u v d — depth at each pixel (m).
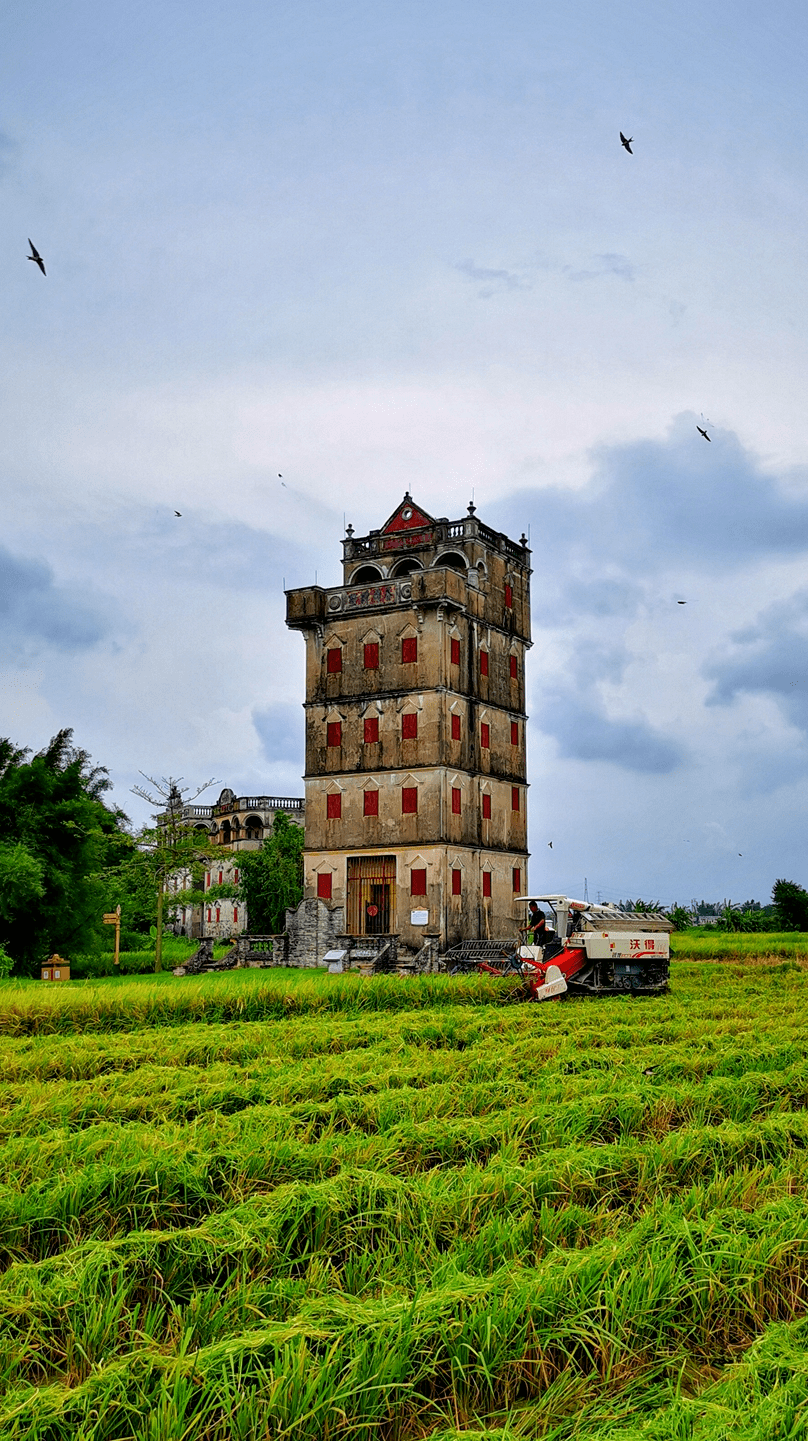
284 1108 11.14
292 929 47.47
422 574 47.03
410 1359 5.87
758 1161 9.42
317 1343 5.80
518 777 52.94
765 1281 7.16
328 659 49.94
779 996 26.84
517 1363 6.02
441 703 46.41
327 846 48.38
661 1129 11.04
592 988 27.58
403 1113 11.19
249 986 24.50
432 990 26.17
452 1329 6.03
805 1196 8.62
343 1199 7.80
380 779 47.31
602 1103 11.13
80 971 45.09
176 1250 7.10
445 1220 7.89
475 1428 5.62
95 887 42.91
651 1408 5.75
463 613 48.41
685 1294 6.73
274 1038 17.92
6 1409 5.25
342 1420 5.37
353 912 47.62
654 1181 9.02
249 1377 5.54
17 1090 12.78
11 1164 8.98
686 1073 14.23
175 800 47.88
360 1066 14.79
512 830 51.88
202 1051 16.75
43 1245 7.71
